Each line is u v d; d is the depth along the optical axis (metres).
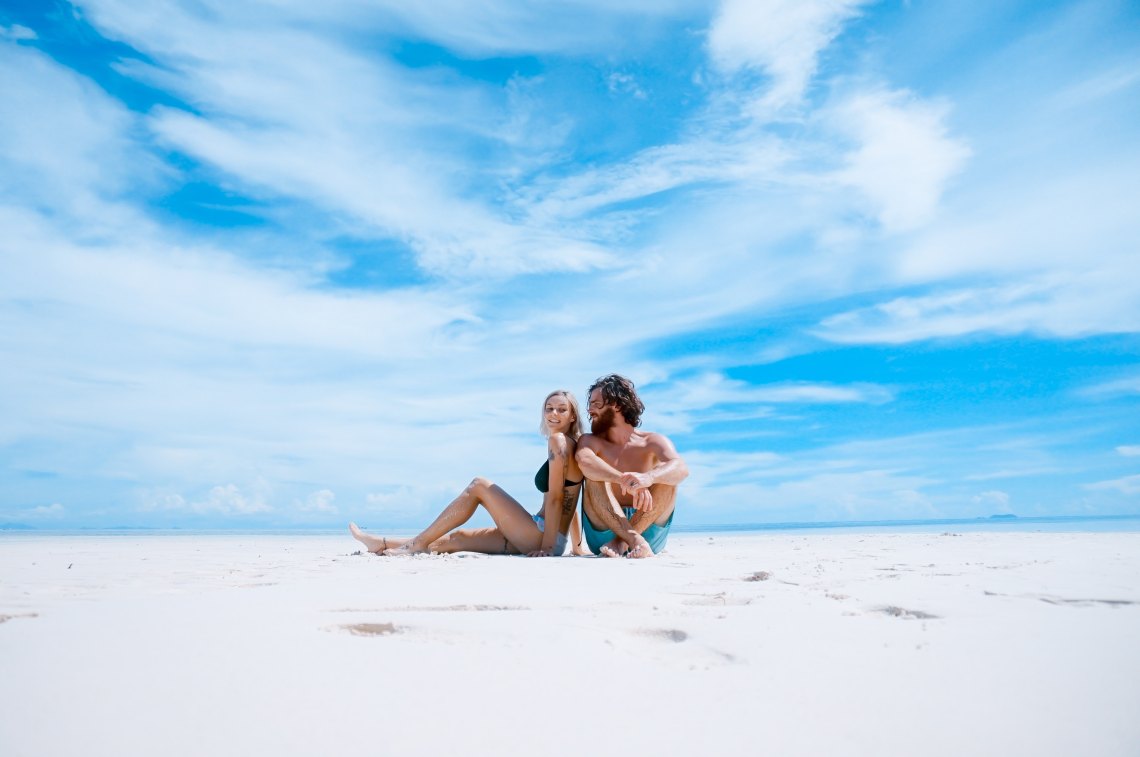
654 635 2.04
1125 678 1.55
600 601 2.63
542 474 5.65
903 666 1.65
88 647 1.73
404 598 2.66
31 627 1.97
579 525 5.90
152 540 10.86
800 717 1.33
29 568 4.21
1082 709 1.36
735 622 2.16
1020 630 2.03
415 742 1.20
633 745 1.20
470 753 1.16
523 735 1.24
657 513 5.53
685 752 1.17
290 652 1.70
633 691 1.47
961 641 1.90
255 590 2.93
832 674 1.59
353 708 1.34
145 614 2.20
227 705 1.34
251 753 1.15
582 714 1.34
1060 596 2.65
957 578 3.35
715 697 1.44
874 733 1.25
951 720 1.31
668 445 5.62
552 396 5.75
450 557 5.22
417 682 1.50
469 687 1.48
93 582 3.30
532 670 1.60
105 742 1.17
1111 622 2.15
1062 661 1.69
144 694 1.39
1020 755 1.16
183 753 1.14
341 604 2.46
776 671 1.61
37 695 1.38
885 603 2.51
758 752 1.17
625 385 5.73
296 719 1.29
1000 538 8.23
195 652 1.69
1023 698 1.42
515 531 5.60
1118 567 3.88
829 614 2.30
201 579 3.46
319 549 7.26
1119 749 1.18
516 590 2.96
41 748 1.15
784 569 4.04
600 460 5.28
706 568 4.14
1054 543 6.67
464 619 2.14
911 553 5.49
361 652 1.72
